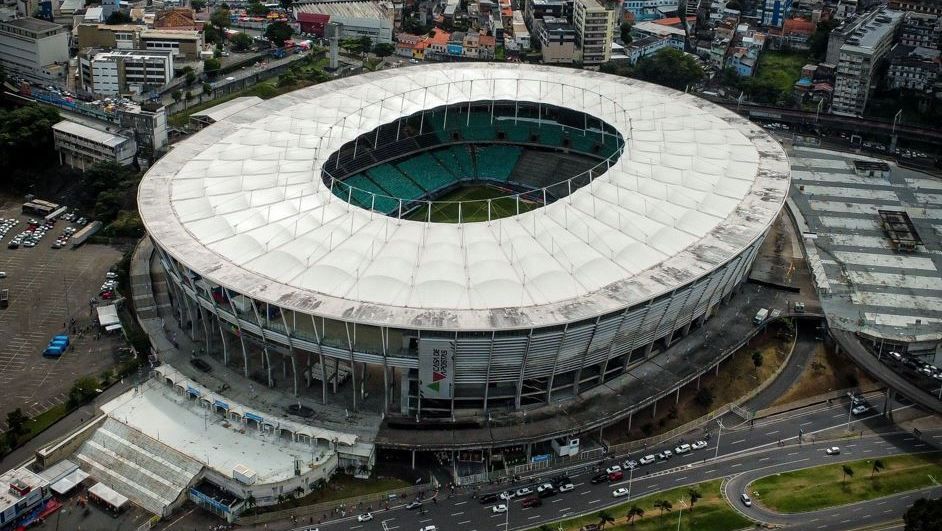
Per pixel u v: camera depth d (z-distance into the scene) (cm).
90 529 18888
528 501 19538
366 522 19100
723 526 18825
